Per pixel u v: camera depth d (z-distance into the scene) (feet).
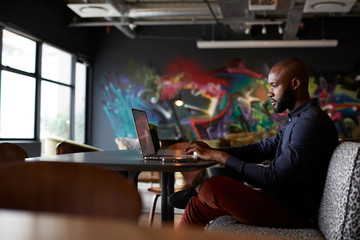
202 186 5.48
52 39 23.95
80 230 1.15
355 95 27.91
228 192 5.22
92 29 30.40
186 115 29.48
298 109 5.83
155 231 1.20
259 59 28.96
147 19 28.12
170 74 29.84
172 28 29.96
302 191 5.30
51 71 24.31
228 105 29.09
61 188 2.35
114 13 21.97
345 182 4.19
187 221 5.90
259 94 28.81
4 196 2.26
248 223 5.30
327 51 28.35
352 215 4.04
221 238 1.18
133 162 5.56
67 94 26.63
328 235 4.42
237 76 29.12
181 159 5.92
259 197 5.21
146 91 30.04
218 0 20.72
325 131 5.35
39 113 22.40
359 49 28.12
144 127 7.17
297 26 25.29
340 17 28.40
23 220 1.25
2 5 19.04
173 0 24.39
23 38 21.31
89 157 6.52
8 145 6.75
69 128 26.91
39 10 22.43
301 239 4.62
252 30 29.45
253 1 19.67
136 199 2.18
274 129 28.50
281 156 5.39
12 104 20.35
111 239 1.07
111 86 30.42
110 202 2.27
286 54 28.71
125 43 30.45
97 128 30.40
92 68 30.53
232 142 22.79
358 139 9.02
